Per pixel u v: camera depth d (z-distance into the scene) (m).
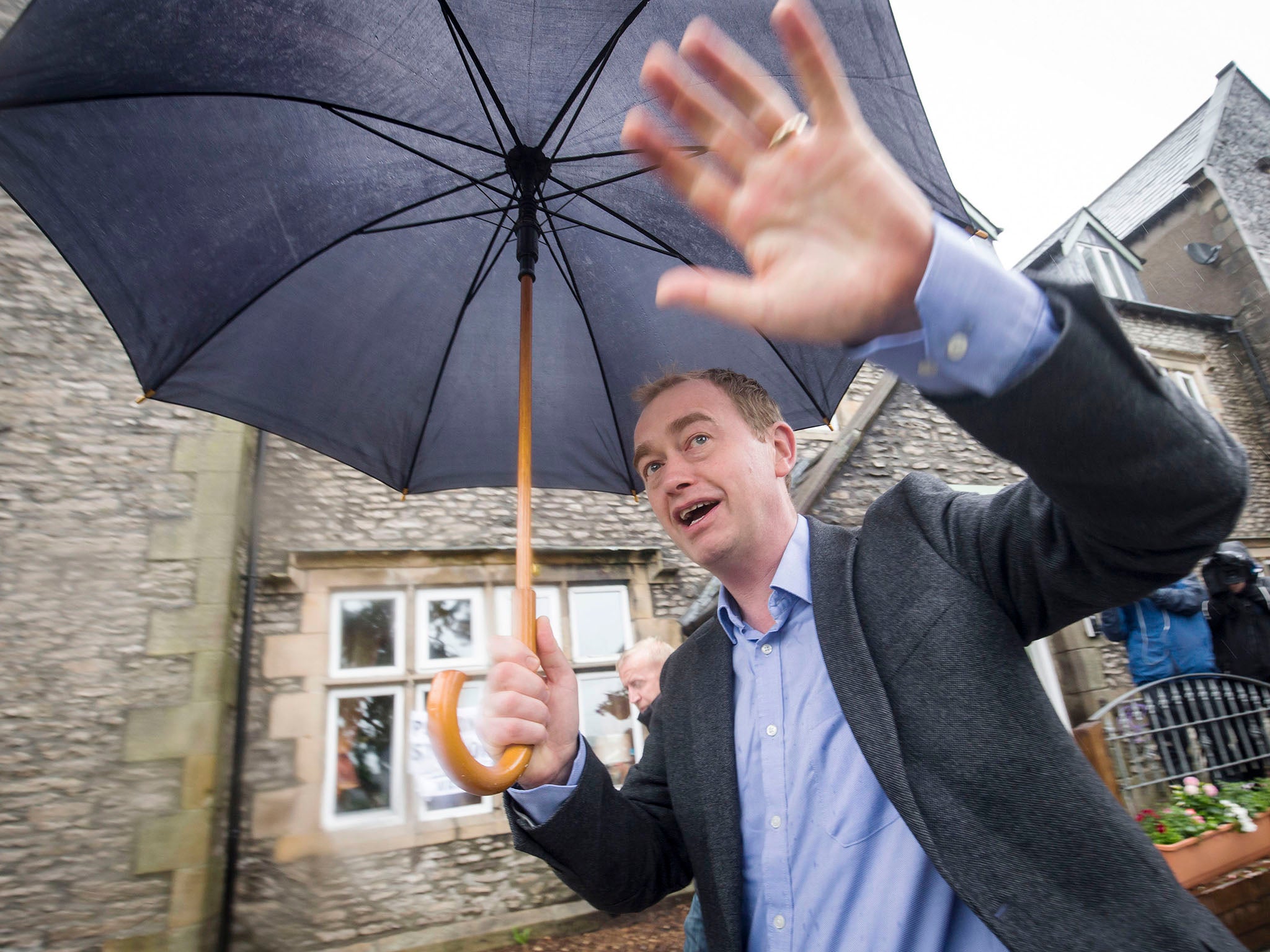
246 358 1.42
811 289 0.57
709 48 0.57
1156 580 0.74
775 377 1.68
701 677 1.28
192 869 4.30
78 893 4.13
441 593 5.78
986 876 0.79
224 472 5.25
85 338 5.35
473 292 1.54
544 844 1.13
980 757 0.85
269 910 4.60
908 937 0.90
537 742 0.97
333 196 1.35
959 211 1.18
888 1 1.10
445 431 1.62
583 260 1.56
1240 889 3.38
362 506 5.78
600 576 6.14
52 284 5.42
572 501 6.42
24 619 4.58
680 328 1.65
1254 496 9.73
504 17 1.11
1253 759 4.31
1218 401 10.47
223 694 4.77
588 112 1.23
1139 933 0.74
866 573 1.07
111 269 1.25
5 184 1.13
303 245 1.38
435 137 1.29
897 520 1.11
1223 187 12.09
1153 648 4.66
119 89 1.09
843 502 6.26
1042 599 0.90
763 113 0.58
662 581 6.28
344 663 5.41
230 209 1.29
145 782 4.44
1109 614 4.91
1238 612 4.95
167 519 5.05
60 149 1.15
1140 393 0.60
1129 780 3.85
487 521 6.06
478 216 1.47
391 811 5.13
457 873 5.00
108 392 5.26
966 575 0.98
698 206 0.61
